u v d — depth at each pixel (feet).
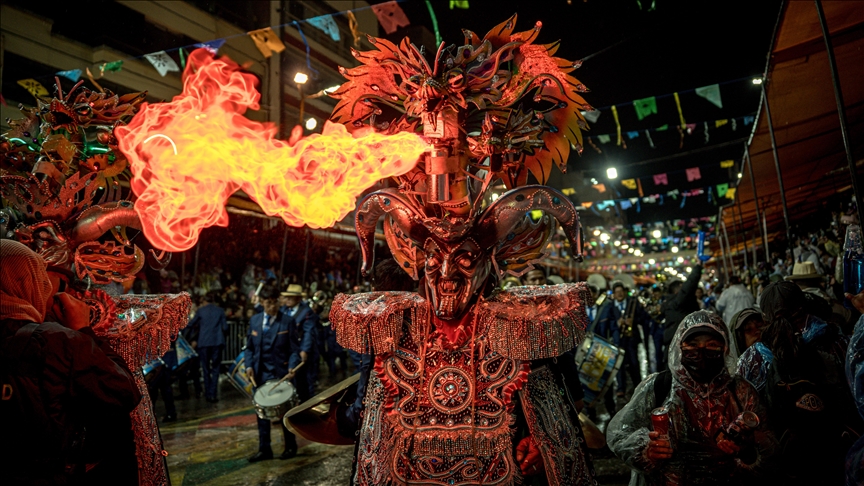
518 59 8.79
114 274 9.95
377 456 8.36
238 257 53.36
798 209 63.57
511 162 9.00
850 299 11.31
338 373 49.60
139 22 56.70
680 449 9.25
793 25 18.66
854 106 28.14
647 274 137.69
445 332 8.68
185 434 27.48
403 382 8.51
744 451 8.97
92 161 10.05
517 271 9.07
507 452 8.15
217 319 37.96
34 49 50.08
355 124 9.27
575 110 8.96
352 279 67.05
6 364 7.16
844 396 10.32
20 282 7.61
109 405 7.74
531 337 8.20
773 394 10.53
